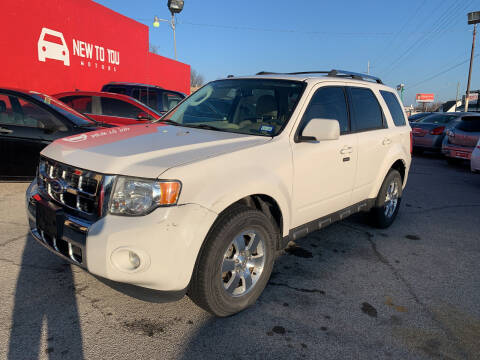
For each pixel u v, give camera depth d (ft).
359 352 7.95
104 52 43.96
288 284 10.68
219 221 8.07
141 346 7.71
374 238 14.85
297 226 10.76
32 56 33.24
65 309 8.76
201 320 8.71
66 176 8.20
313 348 8.00
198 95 13.15
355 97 13.32
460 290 10.91
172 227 7.18
